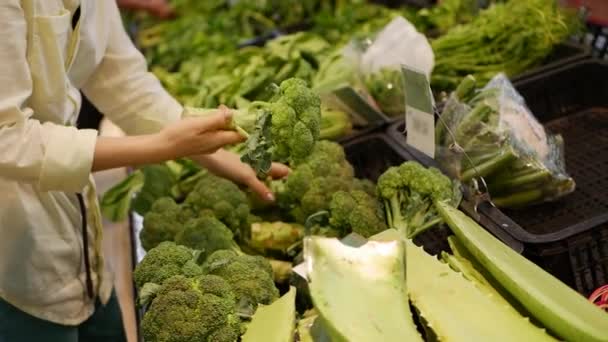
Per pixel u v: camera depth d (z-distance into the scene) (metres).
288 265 1.31
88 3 1.25
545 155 1.38
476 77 1.89
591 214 1.33
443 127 1.42
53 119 1.21
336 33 2.44
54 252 1.35
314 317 1.02
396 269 0.96
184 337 0.97
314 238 1.00
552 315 0.89
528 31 1.86
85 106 2.65
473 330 0.89
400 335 0.86
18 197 1.25
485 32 1.92
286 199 1.41
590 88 1.75
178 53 2.65
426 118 1.26
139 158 1.10
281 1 2.85
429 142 1.29
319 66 2.04
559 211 1.36
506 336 0.88
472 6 2.29
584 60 1.74
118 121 1.52
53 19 1.11
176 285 1.02
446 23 2.25
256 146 1.08
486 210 1.24
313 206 1.31
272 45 2.18
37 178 1.06
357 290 0.92
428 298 0.95
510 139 1.32
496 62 1.90
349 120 1.71
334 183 1.33
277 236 1.34
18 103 1.04
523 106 1.45
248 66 2.10
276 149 1.13
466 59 1.92
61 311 1.43
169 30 2.99
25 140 1.04
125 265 1.99
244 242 1.39
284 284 1.32
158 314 0.99
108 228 2.20
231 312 1.00
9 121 1.03
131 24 3.37
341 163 1.42
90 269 1.49
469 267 1.06
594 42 1.97
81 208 1.38
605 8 2.21
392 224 1.24
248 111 1.15
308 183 1.34
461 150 1.30
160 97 1.50
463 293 0.95
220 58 2.32
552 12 1.88
